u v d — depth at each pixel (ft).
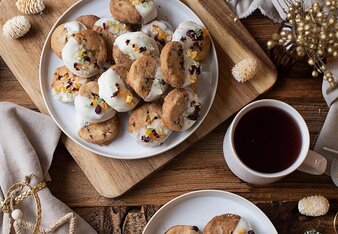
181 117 2.08
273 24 2.32
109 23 2.19
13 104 2.20
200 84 2.19
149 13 2.15
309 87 2.28
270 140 2.07
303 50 1.91
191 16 2.24
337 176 2.19
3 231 2.15
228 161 2.13
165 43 2.19
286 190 2.22
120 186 2.17
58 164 2.24
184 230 2.09
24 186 2.15
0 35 2.28
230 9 2.28
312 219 2.19
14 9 2.31
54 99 2.21
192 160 2.23
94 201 2.21
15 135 2.17
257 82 2.24
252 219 2.14
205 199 2.15
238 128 2.07
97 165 2.19
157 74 2.07
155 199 2.21
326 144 2.23
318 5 1.90
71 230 2.11
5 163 2.16
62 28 2.19
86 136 2.14
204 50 2.17
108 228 2.19
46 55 2.22
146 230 2.10
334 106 2.18
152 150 2.15
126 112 2.19
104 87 2.07
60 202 2.16
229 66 2.25
